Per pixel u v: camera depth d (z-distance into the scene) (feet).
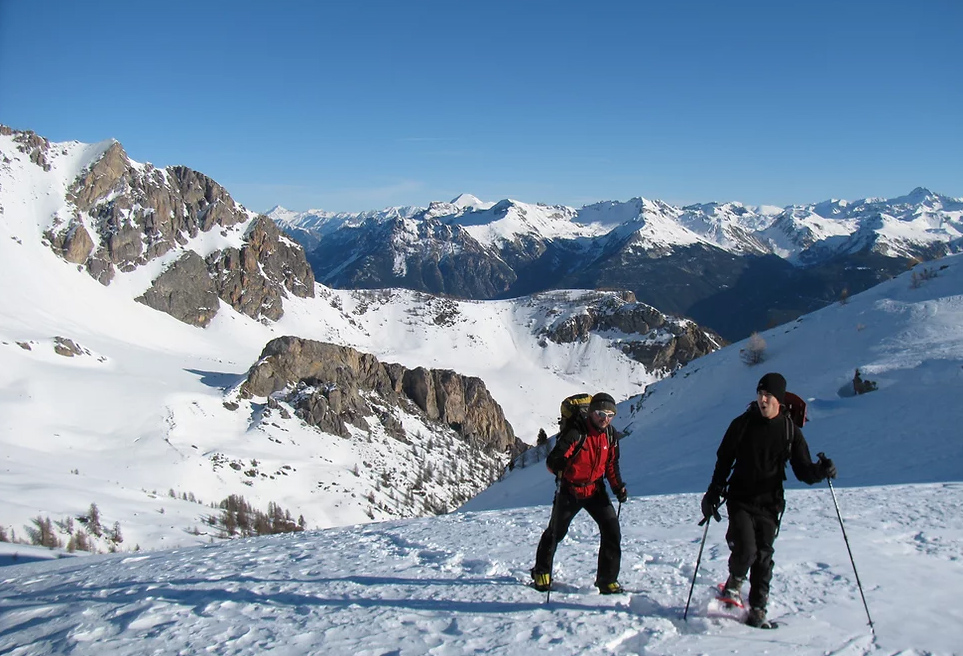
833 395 116.78
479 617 22.00
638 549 33.17
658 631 20.08
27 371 460.14
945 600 22.59
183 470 378.12
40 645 21.70
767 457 22.04
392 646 19.56
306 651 19.48
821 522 37.19
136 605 25.27
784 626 20.66
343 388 553.23
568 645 19.08
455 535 42.83
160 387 496.23
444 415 648.38
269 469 412.36
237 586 28.60
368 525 58.75
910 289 148.77
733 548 21.74
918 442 79.77
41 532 229.04
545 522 46.29
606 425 25.02
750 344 151.84
